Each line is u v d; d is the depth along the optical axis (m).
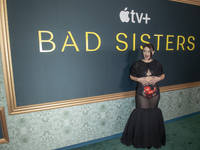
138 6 2.34
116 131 2.56
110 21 2.19
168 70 2.79
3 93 1.81
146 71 2.15
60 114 2.12
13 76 1.81
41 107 1.99
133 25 2.36
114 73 2.36
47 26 1.86
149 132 2.20
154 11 2.48
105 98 2.34
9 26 1.70
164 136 2.29
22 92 1.89
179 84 2.96
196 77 3.16
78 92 2.18
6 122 1.88
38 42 1.85
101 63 2.24
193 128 2.79
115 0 2.16
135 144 2.24
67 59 2.03
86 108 2.26
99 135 2.44
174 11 2.65
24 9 1.73
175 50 2.79
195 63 3.08
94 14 2.07
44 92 1.99
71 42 2.01
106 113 2.42
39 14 1.80
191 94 3.18
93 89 2.27
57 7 1.86
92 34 2.11
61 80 2.05
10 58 1.75
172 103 2.98
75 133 2.27
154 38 2.56
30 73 1.88
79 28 2.02
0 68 1.75
